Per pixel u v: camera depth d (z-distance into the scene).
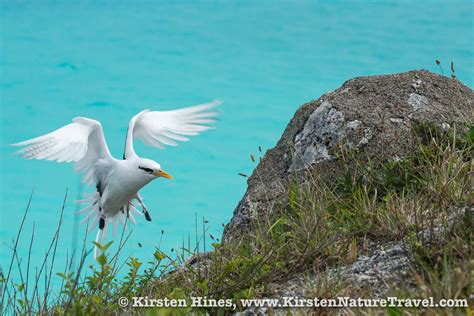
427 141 11.19
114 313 9.12
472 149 10.99
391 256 9.04
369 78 12.56
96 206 11.21
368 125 11.48
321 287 8.62
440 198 9.83
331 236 9.77
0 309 9.12
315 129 11.97
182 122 11.27
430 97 11.95
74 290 9.05
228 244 10.42
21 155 9.86
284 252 9.81
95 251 11.01
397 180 10.62
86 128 10.43
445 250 8.46
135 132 11.42
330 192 10.67
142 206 11.13
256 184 12.00
